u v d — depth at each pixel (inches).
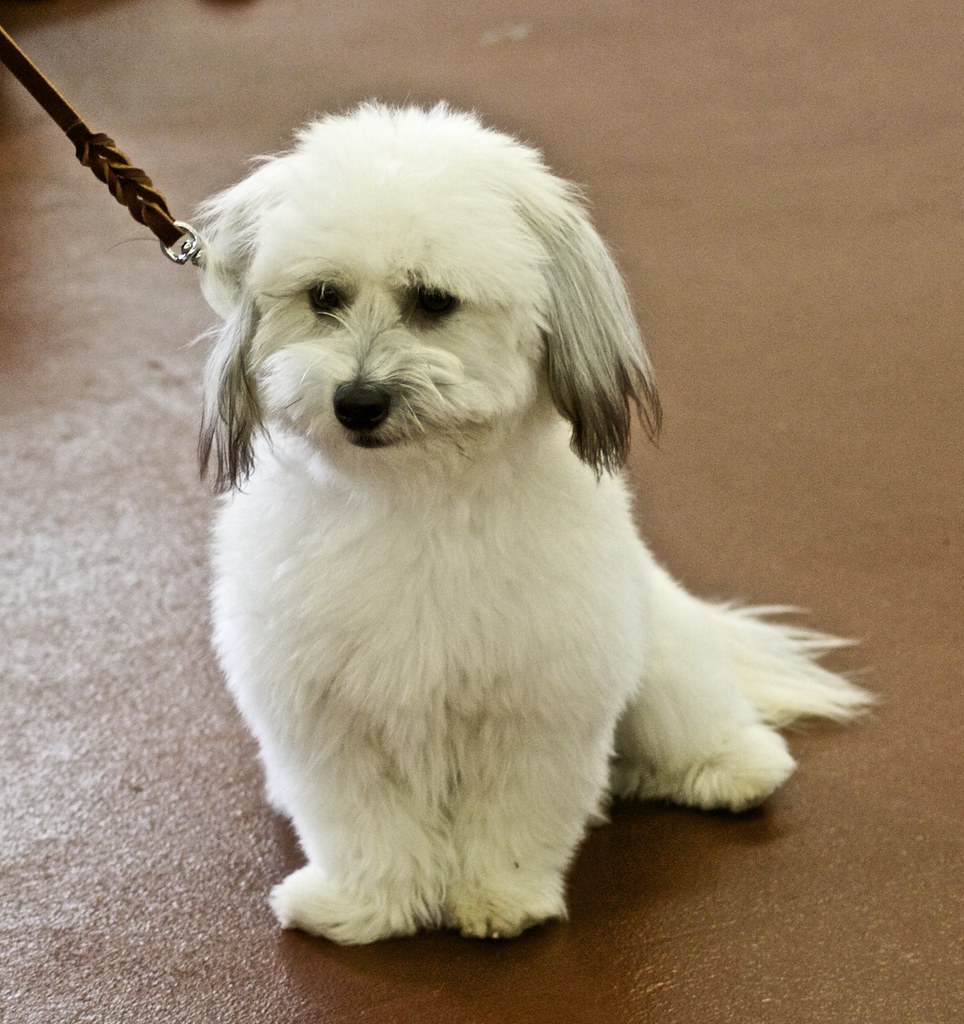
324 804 100.7
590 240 92.5
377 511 91.7
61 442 180.5
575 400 91.7
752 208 235.3
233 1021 96.4
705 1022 94.5
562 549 93.7
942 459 163.3
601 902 106.0
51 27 372.2
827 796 116.3
